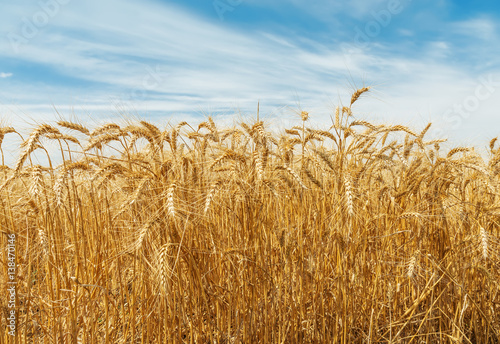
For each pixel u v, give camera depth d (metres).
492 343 1.12
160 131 1.11
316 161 1.20
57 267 1.00
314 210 1.15
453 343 1.08
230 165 1.05
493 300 1.15
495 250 1.09
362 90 1.13
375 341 1.07
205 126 1.26
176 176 1.03
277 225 1.11
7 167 1.08
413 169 1.28
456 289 1.12
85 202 1.13
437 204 1.16
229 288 1.06
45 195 0.98
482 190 1.28
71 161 1.05
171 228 0.95
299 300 1.09
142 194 0.98
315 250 1.08
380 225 1.19
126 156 1.10
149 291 1.04
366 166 1.19
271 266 1.08
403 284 1.16
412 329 1.14
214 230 1.04
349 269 1.07
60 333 0.97
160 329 1.02
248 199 1.01
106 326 0.98
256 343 1.04
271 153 1.14
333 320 1.09
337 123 1.11
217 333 1.06
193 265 1.00
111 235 1.08
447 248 1.13
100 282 1.07
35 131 0.99
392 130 1.17
